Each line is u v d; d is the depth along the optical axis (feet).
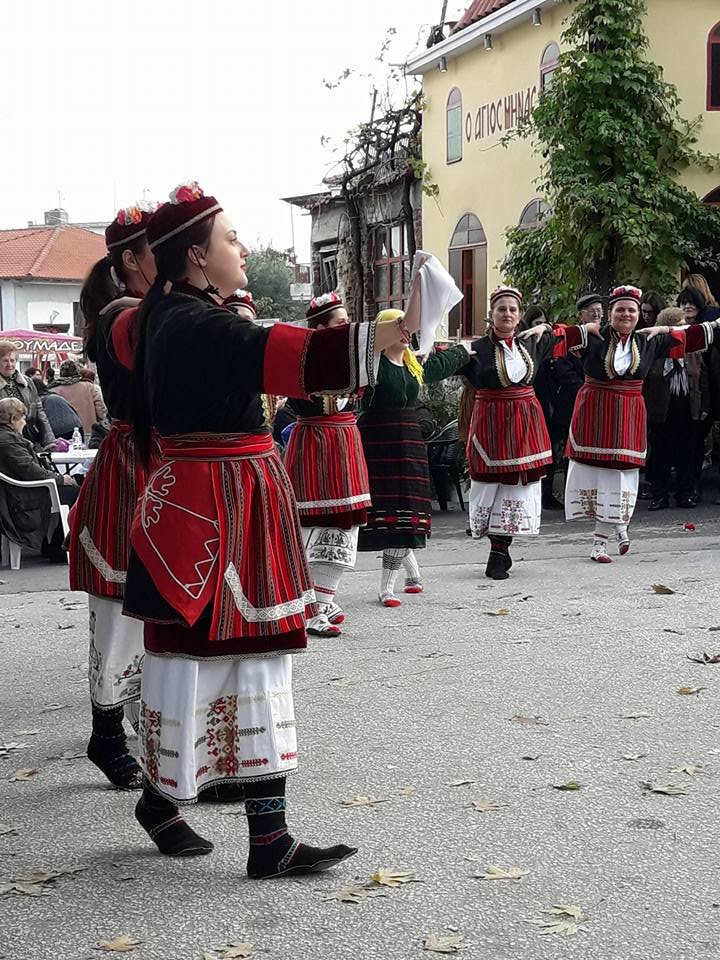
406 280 70.90
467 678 19.76
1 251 173.06
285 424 37.42
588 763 15.51
